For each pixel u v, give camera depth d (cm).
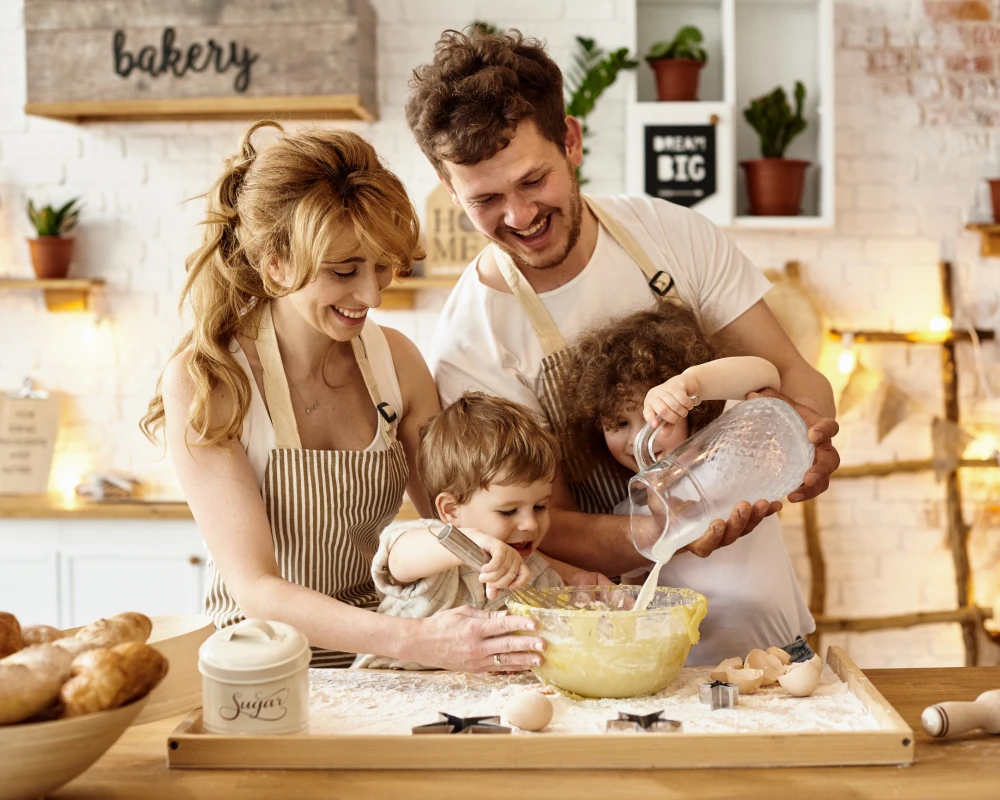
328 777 99
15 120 344
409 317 338
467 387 164
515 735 101
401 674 129
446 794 94
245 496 136
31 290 346
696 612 120
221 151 340
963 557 336
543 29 332
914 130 335
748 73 325
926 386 339
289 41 306
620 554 151
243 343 146
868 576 338
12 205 345
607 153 332
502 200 145
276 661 103
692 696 119
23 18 339
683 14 325
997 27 333
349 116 327
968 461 334
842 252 336
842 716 110
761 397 129
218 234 141
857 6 333
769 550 157
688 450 128
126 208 343
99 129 342
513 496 145
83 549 318
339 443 152
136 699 90
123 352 345
